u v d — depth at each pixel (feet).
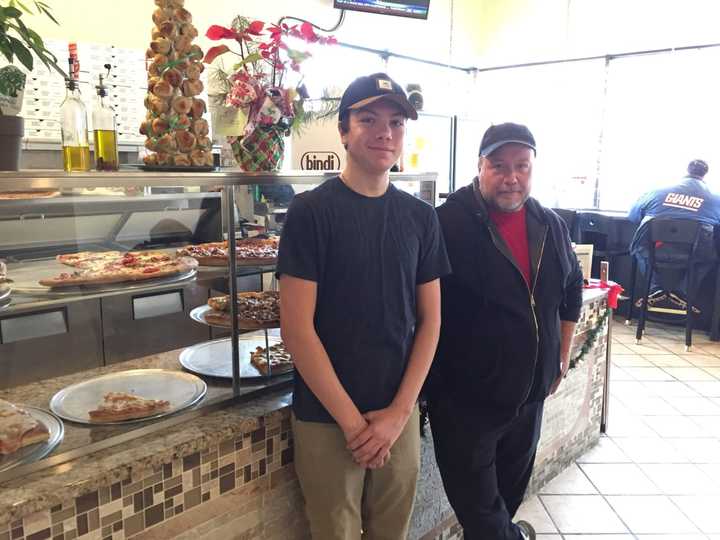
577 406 9.23
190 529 4.23
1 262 4.12
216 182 4.56
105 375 4.91
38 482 3.51
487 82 22.39
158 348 5.06
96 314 4.84
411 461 4.74
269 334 5.94
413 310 4.56
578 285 6.33
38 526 3.43
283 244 4.17
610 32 18.76
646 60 18.74
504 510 5.91
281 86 5.06
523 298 5.50
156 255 4.70
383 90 4.12
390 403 4.45
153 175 4.18
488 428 5.65
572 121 20.74
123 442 4.02
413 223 4.50
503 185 5.48
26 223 4.08
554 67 20.88
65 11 10.52
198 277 4.80
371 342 4.29
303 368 4.15
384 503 4.73
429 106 20.16
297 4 15.20
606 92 19.79
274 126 5.03
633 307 17.80
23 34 4.15
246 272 4.99
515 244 5.70
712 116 17.51
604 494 8.45
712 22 16.83
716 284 15.65
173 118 4.50
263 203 5.00
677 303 16.83
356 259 4.17
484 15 21.57
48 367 4.75
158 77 4.49
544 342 5.61
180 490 4.13
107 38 11.20
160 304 4.89
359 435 4.20
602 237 18.04
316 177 5.30
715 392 12.22
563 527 7.68
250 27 4.92
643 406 11.52
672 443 10.00
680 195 14.93
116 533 3.81
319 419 4.34
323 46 5.33
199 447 4.14
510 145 5.46
